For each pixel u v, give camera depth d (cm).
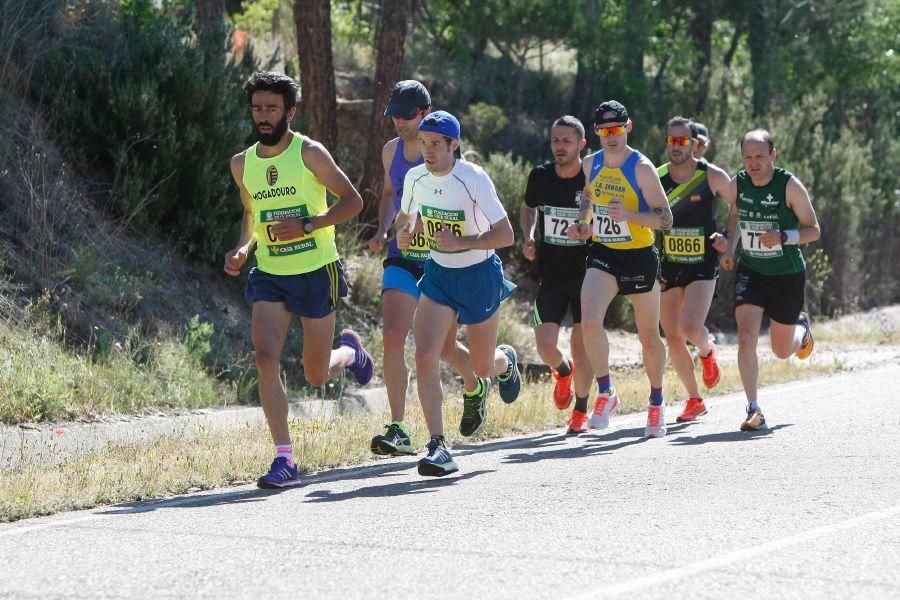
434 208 1617
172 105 2980
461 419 2039
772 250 2125
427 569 1062
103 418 2266
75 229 2756
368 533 1232
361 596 975
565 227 2120
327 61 3909
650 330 1998
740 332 2088
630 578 1014
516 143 5409
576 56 5822
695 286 2200
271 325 1611
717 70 5759
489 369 1747
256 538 1228
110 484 1595
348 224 3634
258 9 4966
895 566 1059
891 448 1731
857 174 5734
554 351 2159
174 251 2983
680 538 1173
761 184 2112
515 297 4150
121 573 1084
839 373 3094
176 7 4112
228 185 3102
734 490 1441
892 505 1327
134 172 2933
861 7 7050
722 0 6475
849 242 5531
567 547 1139
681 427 2159
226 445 1931
